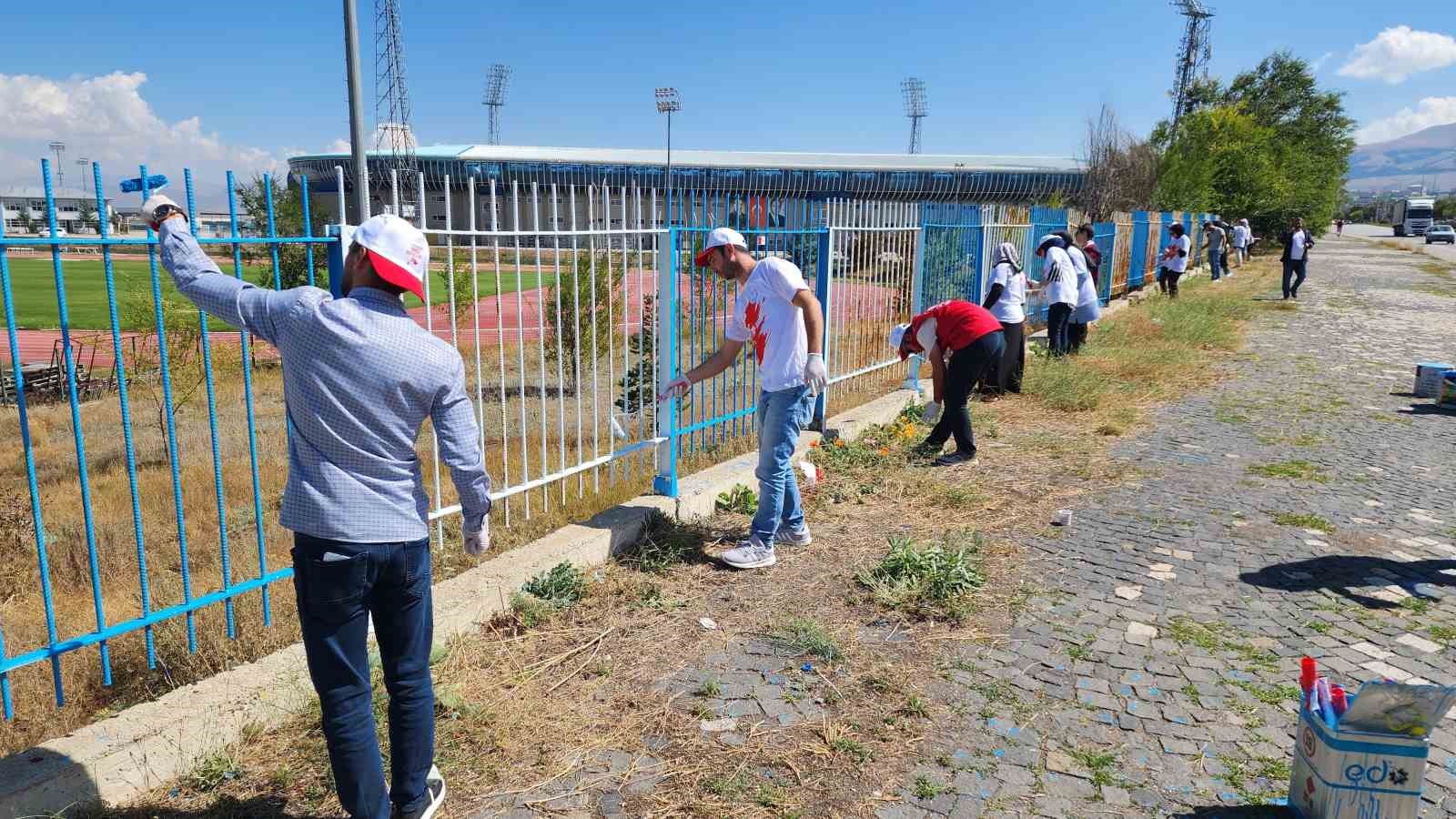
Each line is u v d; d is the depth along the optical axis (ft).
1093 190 110.01
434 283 30.07
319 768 9.89
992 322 21.99
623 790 9.70
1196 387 32.81
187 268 8.07
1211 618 13.78
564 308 28.45
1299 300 64.13
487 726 10.81
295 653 11.69
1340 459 22.93
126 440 10.20
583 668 12.28
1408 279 85.40
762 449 15.72
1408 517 18.39
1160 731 10.75
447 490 19.57
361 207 12.01
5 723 11.11
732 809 9.37
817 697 11.55
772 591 14.83
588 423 28.17
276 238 10.64
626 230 16.85
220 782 9.66
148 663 11.27
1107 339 41.32
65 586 18.16
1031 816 9.23
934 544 15.96
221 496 11.18
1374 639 13.09
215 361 31.55
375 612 8.43
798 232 22.35
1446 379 29.17
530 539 16.44
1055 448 23.94
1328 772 8.45
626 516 16.69
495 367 37.99
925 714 11.09
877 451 22.71
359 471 7.80
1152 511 18.85
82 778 9.04
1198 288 71.31
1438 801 9.26
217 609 13.48
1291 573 15.49
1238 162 137.18
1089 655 12.59
